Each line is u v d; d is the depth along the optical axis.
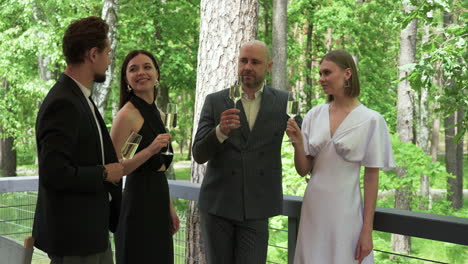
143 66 2.65
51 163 1.88
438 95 5.09
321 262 2.43
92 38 2.06
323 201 2.43
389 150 2.43
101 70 2.12
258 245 2.74
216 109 2.80
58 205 1.98
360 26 16.80
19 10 14.30
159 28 15.95
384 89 19.59
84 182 1.95
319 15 16.70
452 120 18.41
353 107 2.47
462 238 2.20
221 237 2.75
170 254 2.67
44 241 2.02
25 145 17.22
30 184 3.52
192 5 16.92
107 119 16.42
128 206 2.59
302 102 19.00
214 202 2.72
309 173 2.65
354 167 2.44
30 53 14.14
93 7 14.38
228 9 4.27
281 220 8.79
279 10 14.47
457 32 5.21
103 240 2.09
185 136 25.38
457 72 4.97
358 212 2.43
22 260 1.99
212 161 2.76
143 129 2.61
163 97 17.27
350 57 2.46
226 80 4.29
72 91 2.01
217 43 4.30
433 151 22.69
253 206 2.67
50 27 13.22
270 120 2.74
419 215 2.38
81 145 2.01
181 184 3.39
